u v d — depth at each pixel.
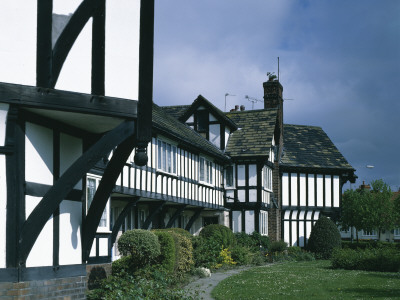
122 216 16.27
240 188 27.64
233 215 27.66
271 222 29.50
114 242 15.99
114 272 12.53
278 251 27.59
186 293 12.19
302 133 35.16
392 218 46.47
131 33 9.42
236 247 23.17
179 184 20.56
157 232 14.10
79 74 8.88
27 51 8.41
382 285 15.05
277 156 30.84
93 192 11.23
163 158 19.00
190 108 28.03
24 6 8.44
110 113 9.02
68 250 9.69
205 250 19.64
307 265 23.33
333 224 28.80
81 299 9.88
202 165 23.81
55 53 8.59
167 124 20.64
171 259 13.98
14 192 8.16
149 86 9.44
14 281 8.08
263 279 16.39
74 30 8.81
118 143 9.08
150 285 11.20
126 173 15.66
